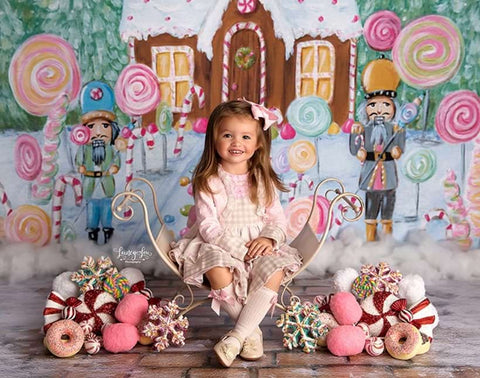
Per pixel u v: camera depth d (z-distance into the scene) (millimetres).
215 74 2863
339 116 2885
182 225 2924
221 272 1751
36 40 2863
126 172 2908
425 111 2881
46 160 2912
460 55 2854
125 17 2848
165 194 2916
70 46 2867
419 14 2840
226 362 1588
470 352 1733
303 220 2922
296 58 2855
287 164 2904
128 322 1778
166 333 1752
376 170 2902
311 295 2408
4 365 1628
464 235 2928
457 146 2900
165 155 2904
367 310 1799
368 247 2824
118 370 1592
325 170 2906
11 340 1846
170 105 2881
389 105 2877
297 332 1754
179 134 2893
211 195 1965
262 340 1816
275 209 2014
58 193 2922
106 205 2918
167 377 1540
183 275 1854
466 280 2664
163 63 2861
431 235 2926
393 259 2756
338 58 2859
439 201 2920
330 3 2836
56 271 2779
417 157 2900
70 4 2848
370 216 2918
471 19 2836
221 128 1943
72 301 1814
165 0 2836
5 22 2854
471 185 2914
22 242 2916
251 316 1710
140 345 1811
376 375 1553
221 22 2840
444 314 2121
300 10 2838
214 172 1990
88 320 1788
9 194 2926
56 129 2898
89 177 2912
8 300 2318
